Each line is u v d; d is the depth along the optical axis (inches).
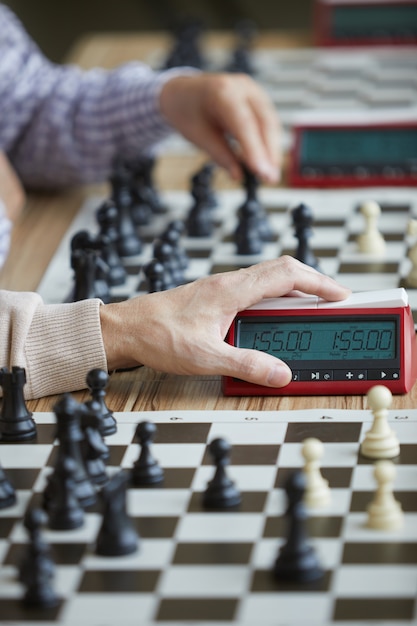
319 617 63.1
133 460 81.4
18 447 84.7
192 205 129.0
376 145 139.9
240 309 89.8
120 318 91.4
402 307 89.3
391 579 66.4
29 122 142.3
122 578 67.7
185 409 88.7
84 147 141.3
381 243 118.4
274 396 90.1
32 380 91.4
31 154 142.2
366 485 76.7
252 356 88.5
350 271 113.8
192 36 183.5
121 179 122.4
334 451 81.2
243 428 85.2
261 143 132.0
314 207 132.7
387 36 187.9
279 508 74.5
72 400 75.6
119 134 140.3
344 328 89.5
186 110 135.6
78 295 104.2
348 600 64.5
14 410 85.8
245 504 75.2
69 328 91.7
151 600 65.4
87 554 70.4
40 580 65.3
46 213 134.8
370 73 176.7
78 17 328.2
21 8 327.3
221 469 75.2
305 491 70.3
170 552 70.2
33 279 114.8
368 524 71.8
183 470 79.8
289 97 168.2
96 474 78.2
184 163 151.9
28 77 142.9
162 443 83.6
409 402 88.4
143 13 327.0
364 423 85.0
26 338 91.5
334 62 183.5
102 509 71.8
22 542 72.3
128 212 122.3
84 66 187.8
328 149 140.5
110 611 64.7
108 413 85.6
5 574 68.9
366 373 89.3
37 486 79.0
